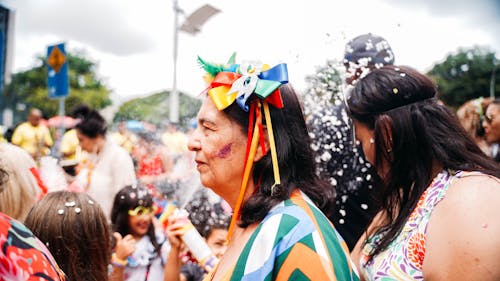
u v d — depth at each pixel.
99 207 1.55
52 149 7.85
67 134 5.68
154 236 2.44
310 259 0.84
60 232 1.43
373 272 1.27
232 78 1.04
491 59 29.84
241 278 0.89
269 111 1.00
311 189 1.04
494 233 0.99
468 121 3.42
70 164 3.39
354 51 1.74
